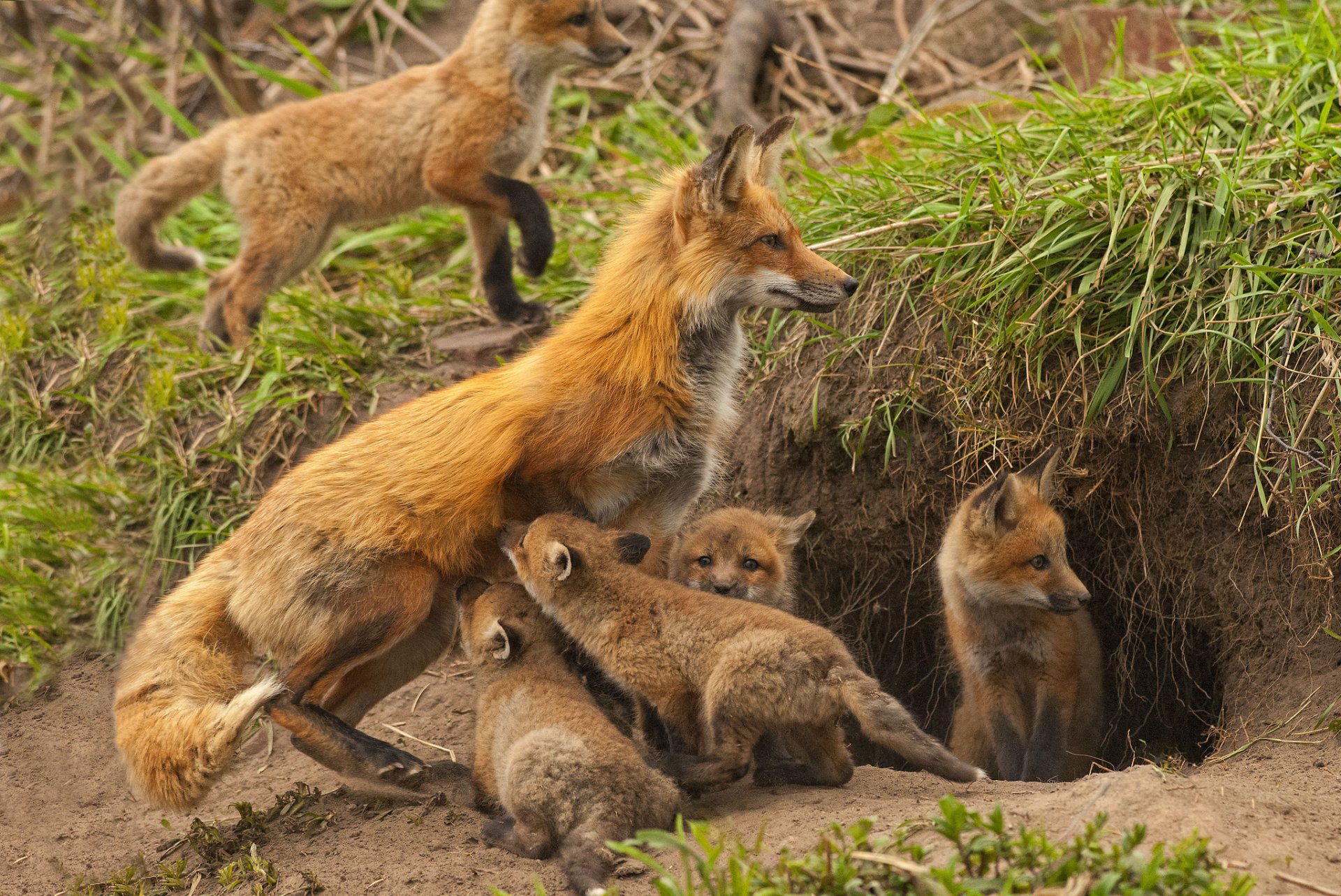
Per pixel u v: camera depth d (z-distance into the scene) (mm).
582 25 13492
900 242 11875
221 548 9539
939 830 5953
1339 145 10445
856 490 11969
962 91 16984
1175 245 10562
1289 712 9219
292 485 9250
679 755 8156
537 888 6801
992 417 11000
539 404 9078
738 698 7785
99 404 13578
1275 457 9656
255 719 10984
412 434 9273
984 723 10516
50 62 19219
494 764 8258
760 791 8430
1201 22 15602
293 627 8984
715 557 9961
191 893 8172
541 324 13727
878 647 12586
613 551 8648
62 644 11906
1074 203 10797
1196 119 11789
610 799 7379
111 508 12656
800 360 12156
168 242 16109
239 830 8773
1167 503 10680
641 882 7145
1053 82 13227
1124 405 10531
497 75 13398
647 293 9312
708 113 17953
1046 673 10164
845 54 18562
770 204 9516
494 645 8422
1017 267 10852
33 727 11086
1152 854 5945
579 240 15219
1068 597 9586
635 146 17453
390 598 8961
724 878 6250
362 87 17906
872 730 7609
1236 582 10164
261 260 13359
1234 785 7508
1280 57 12578
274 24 19703
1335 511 9305
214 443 12836
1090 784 7301
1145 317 10125
